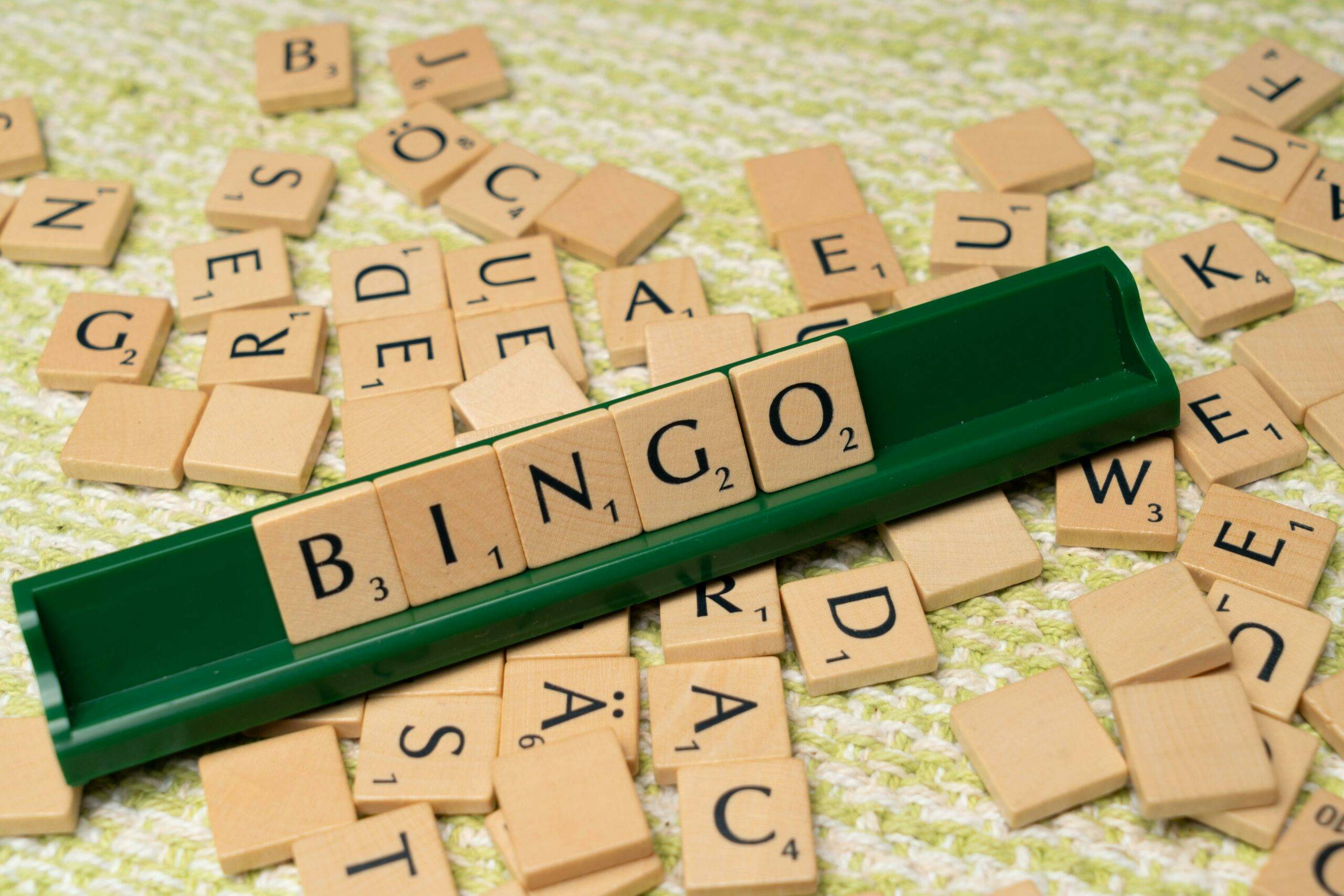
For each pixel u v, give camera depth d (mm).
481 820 413
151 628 412
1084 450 437
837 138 503
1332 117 499
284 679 413
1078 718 409
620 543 424
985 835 407
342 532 413
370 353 461
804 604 426
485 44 518
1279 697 412
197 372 466
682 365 451
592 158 503
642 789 415
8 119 505
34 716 423
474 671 424
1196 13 518
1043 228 473
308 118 513
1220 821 403
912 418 432
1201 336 463
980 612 431
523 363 453
